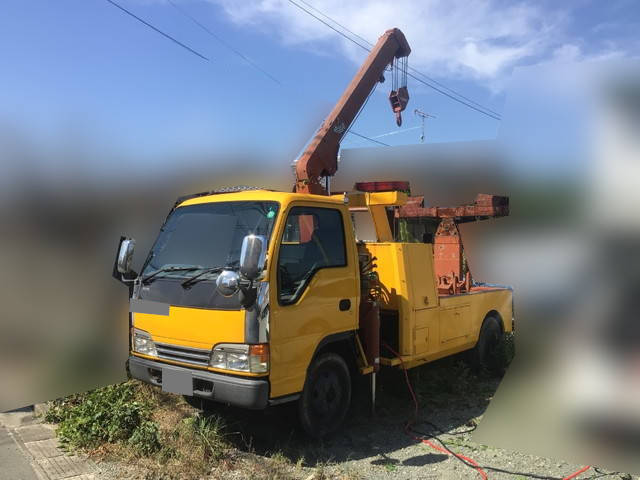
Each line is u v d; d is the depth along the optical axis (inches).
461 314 256.8
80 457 166.7
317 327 181.0
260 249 154.3
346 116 331.0
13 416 201.3
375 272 217.6
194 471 159.2
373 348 205.8
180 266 186.7
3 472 154.8
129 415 182.1
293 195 183.5
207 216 192.7
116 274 191.8
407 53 397.7
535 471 166.2
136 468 159.6
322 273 184.9
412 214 293.6
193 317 171.5
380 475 164.6
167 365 177.0
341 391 197.5
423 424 212.5
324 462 173.9
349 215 203.0
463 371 266.8
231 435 190.7
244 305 158.4
